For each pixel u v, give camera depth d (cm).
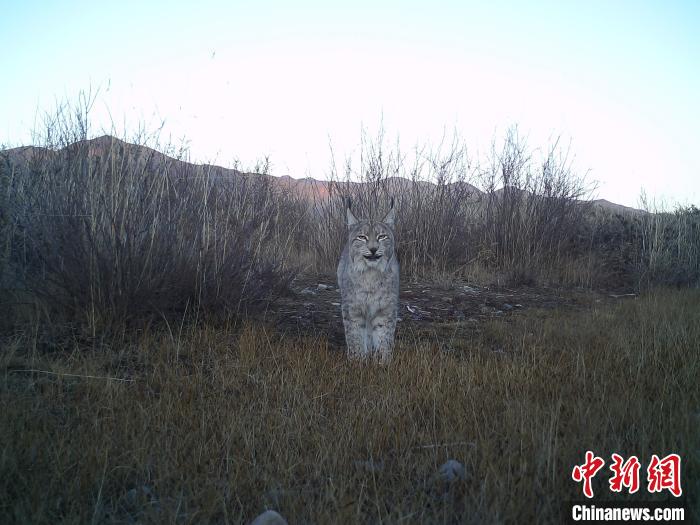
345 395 464
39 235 588
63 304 558
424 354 561
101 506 290
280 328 677
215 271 633
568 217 1302
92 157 631
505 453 335
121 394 423
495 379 486
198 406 417
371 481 321
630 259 1305
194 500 299
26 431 353
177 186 683
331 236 1113
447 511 287
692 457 315
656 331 639
